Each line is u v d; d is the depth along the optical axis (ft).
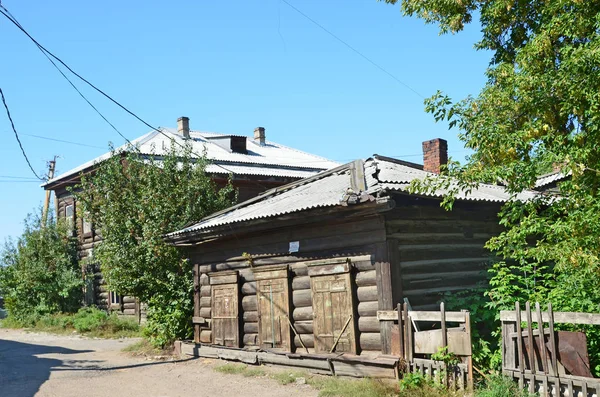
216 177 71.26
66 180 90.22
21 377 38.11
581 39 26.43
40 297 81.61
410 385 27.48
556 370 23.24
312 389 31.04
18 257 85.51
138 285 50.16
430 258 34.06
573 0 24.58
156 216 51.13
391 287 31.09
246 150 91.76
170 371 39.42
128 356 47.03
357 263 33.01
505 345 25.32
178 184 54.44
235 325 41.01
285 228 37.55
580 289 26.40
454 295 33.73
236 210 47.85
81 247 87.30
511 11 32.32
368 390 27.94
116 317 72.79
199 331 45.34
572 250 23.53
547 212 26.73
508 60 33.37
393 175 36.70
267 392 31.42
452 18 35.24
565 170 22.95
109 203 55.01
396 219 32.50
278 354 36.35
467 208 36.83
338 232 34.01
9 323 81.66
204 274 45.34
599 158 23.43
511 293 31.19
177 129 92.48
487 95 26.84
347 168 42.37
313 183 43.55
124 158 64.49
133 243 51.47
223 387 33.47
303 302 36.04
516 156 25.45
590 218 22.71
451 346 27.25
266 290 38.42
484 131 25.27
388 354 30.60
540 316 23.95
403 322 29.68
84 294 85.46
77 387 34.76
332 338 33.63
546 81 24.36
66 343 58.65
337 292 33.58
